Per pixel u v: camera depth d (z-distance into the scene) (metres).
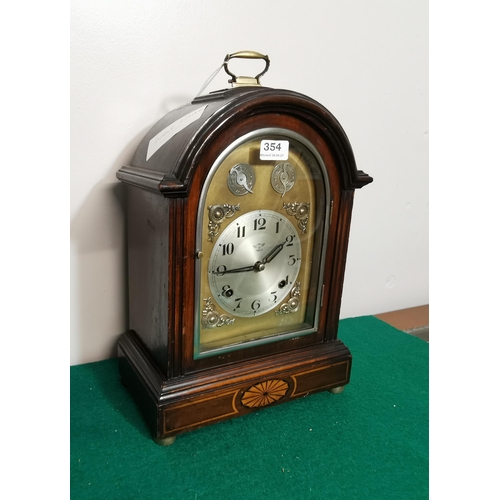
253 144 0.74
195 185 0.69
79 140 0.92
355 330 1.28
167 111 0.98
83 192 0.94
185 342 0.76
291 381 0.86
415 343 1.20
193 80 0.99
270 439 0.80
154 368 0.80
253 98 0.68
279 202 0.80
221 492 0.68
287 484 0.70
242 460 0.74
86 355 1.04
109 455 0.74
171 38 0.95
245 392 0.81
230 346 0.81
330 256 0.87
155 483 0.69
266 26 1.04
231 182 0.74
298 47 1.08
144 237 0.82
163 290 0.74
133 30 0.91
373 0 1.14
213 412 0.79
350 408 0.91
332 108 1.17
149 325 0.84
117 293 1.03
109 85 0.92
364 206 1.30
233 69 1.03
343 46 1.14
